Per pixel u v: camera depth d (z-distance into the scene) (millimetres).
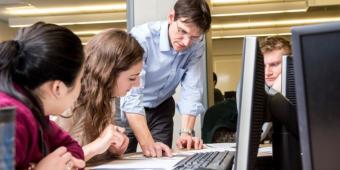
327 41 655
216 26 5664
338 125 656
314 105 665
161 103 2145
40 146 888
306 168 669
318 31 654
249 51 808
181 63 1991
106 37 1397
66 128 1288
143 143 1611
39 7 5797
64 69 843
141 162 1306
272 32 6172
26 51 825
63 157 937
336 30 646
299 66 667
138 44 1464
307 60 665
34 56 818
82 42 925
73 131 1313
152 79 1991
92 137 1358
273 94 1026
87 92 1336
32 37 839
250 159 815
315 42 660
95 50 1385
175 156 1473
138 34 1926
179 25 1722
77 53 877
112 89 1412
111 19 6004
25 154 795
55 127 1122
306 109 667
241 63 820
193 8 1667
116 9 5867
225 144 2029
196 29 1704
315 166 667
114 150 1452
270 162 1283
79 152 1126
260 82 860
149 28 1932
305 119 668
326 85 659
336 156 658
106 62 1368
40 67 816
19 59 819
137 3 2898
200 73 2096
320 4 5305
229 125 2480
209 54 3055
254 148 852
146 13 2893
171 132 2209
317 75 662
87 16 6066
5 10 5938
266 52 1631
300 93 668
